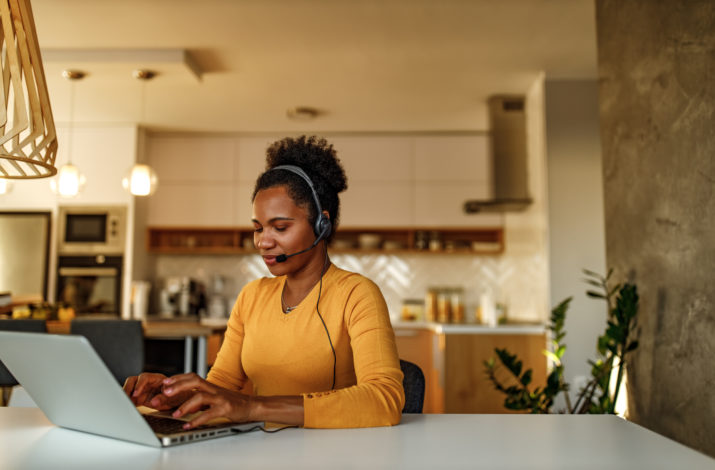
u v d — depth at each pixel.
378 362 1.04
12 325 2.81
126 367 2.98
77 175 3.60
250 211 5.14
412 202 5.09
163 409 1.02
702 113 1.79
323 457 0.75
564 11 3.00
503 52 3.49
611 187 2.52
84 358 0.74
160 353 3.67
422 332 4.59
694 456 0.77
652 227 2.13
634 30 2.28
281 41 3.35
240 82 3.99
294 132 5.16
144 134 5.11
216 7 2.97
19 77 1.06
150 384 1.05
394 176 5.11
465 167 5.10
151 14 3.04
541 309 3.82
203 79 3.93
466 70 3.77
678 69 1.93
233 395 0.90
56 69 3.64
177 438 0.81
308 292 1.19
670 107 1.99
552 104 3.79
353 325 1.11
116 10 2.99
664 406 2.04
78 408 0.86
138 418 0.78
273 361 1.17
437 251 5.04
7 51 1.06
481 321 4.44
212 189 5.18
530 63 3.64
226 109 4.57
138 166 3.65
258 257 5.35
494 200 4.11
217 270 5.36
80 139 4.92
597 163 3.75
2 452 0.78
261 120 4.86
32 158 1.17
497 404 3.79
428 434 0.89
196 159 5.21
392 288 5.27
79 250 4.82
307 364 1.14
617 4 2.45
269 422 0.97
